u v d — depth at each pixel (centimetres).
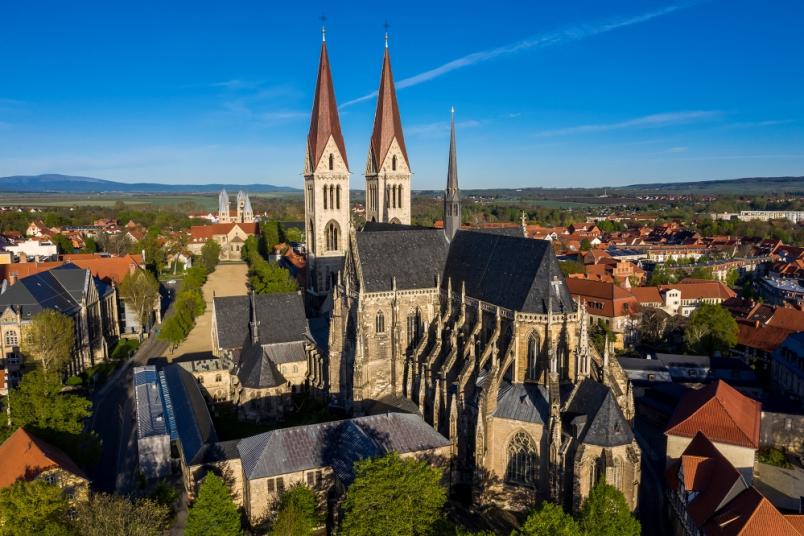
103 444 11050
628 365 14325
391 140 15612
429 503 7019
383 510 6675
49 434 9119
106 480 9812
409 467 7156
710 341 16062
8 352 13438
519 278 9800
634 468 8000
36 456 8112
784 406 11856
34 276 14988
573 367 9350
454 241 12156
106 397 13438
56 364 13300
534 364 9412
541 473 8650
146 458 9806
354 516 6794
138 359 16275
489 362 9875
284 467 8481
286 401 12356
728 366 14312
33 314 13650
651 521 8762
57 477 8075
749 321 16938
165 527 8394
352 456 8412
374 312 11362
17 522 6781
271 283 19862
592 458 8006
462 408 9294
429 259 11988
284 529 7244
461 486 9444
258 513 8400
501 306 9812
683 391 12744
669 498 8819
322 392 12812
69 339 13675
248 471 8406
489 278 10475
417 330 11769
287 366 13475
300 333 13950
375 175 15900
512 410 8925
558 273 9438
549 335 9125
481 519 8769
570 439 8181
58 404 9294
